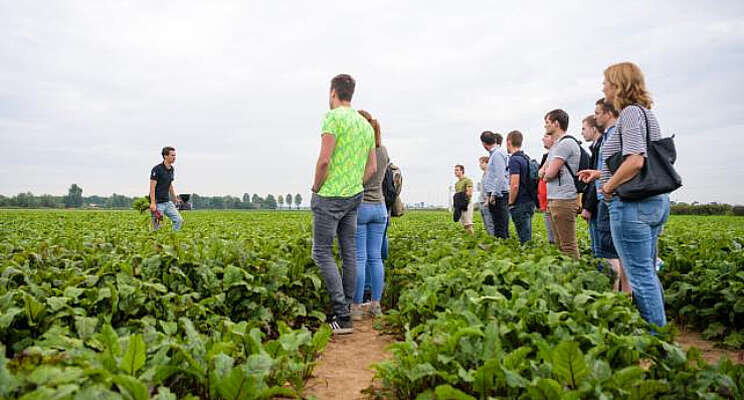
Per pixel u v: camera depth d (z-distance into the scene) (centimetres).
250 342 363
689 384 314
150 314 442
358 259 613
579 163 699
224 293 532
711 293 582
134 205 2870
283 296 567
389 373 359
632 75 437
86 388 242
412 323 552
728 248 877
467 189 1278
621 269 586
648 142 418
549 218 943
